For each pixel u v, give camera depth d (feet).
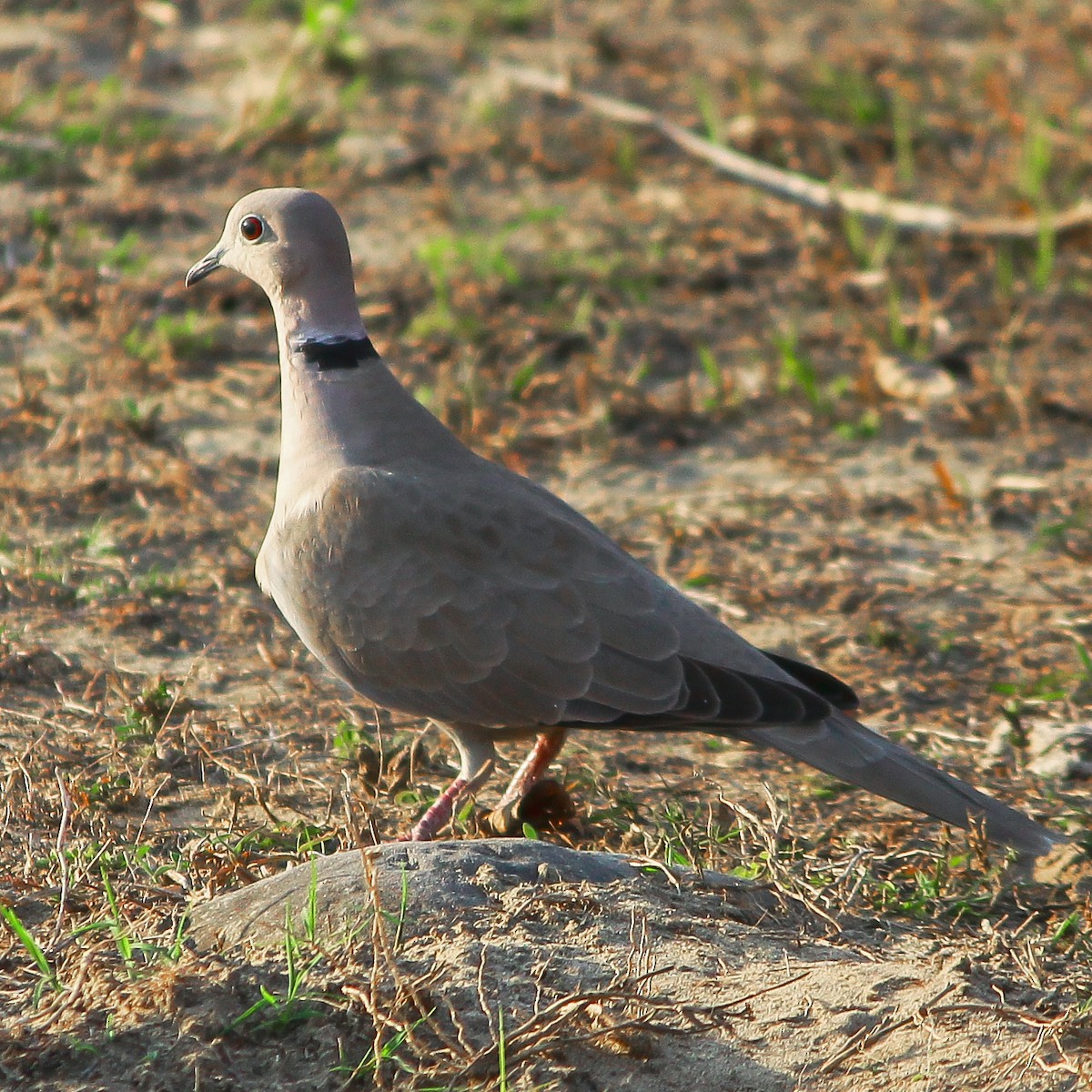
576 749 39.93
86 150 76.43
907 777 32.86
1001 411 59.41
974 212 76.28
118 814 35.35
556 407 58.80
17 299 62.28
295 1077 25.55
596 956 27.84
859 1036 26.55
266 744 38.60
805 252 71.36
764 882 31.91
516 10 96.48
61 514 49.57
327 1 92.89
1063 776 38.86
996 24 99.04
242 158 77.10
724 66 90.43
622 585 34.81
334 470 36.50
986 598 48.06
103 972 27.53
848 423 58.90
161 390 58.08
